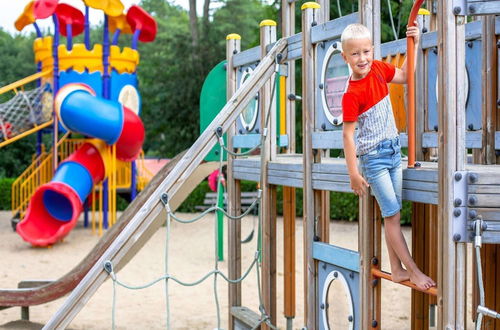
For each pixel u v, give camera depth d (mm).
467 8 3223
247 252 11469
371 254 3889
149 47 33781
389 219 3572
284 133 6434
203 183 18641
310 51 4465
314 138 4453
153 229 6309
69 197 12516
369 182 3574
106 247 6242
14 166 27297
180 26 47906
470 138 4520
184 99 22844
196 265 10266
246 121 5863
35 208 13297
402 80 3701
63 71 14062
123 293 8344
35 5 13477
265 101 5379
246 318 5410
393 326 6676
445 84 3240
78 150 13812
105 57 14031
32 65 41781
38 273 10000
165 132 24156
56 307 7828
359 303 3973
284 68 5941
